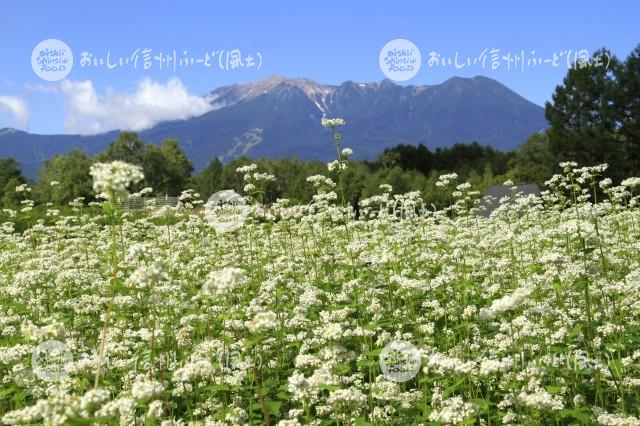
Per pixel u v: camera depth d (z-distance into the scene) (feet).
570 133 223.92
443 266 54.03
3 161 350.64
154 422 29.50
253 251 65.00
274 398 34.30
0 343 40.37
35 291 52.47
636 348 36.01
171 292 48.03
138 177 25.17
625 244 61.52
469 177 345.92
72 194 221.25
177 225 78.89
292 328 42.50
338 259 58.29
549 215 88.22
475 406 25.30
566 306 42.09
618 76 218.79
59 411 20.79
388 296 47.70
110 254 64.80
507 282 54.24
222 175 421.18
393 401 31.60
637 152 219.61
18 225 122.11
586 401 31.53
